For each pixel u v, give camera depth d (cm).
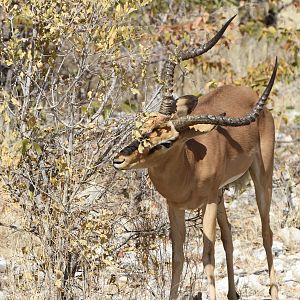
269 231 2198
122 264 2064
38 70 1861
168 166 1844
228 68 3123
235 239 2572
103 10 1806
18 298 1864
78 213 1847
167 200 1967
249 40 4397
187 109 1831
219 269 2358
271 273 2139
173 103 1797
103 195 1953
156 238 2086
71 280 1875
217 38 1836
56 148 1875
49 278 1850
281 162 3191
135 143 1742
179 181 1891
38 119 1844
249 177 2298
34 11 1845
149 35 2814
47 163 1894
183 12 3275
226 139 2075
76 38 1806
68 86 1964
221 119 1755
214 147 2002
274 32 3177
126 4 1802
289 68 3105
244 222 2706
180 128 1759
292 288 2216
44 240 1853
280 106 3981
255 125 2198
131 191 2116
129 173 2122
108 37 1792
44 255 1853
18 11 1855
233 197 2884
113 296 1972
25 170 1858
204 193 1978
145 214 2073
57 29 1802
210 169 1975
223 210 2139
